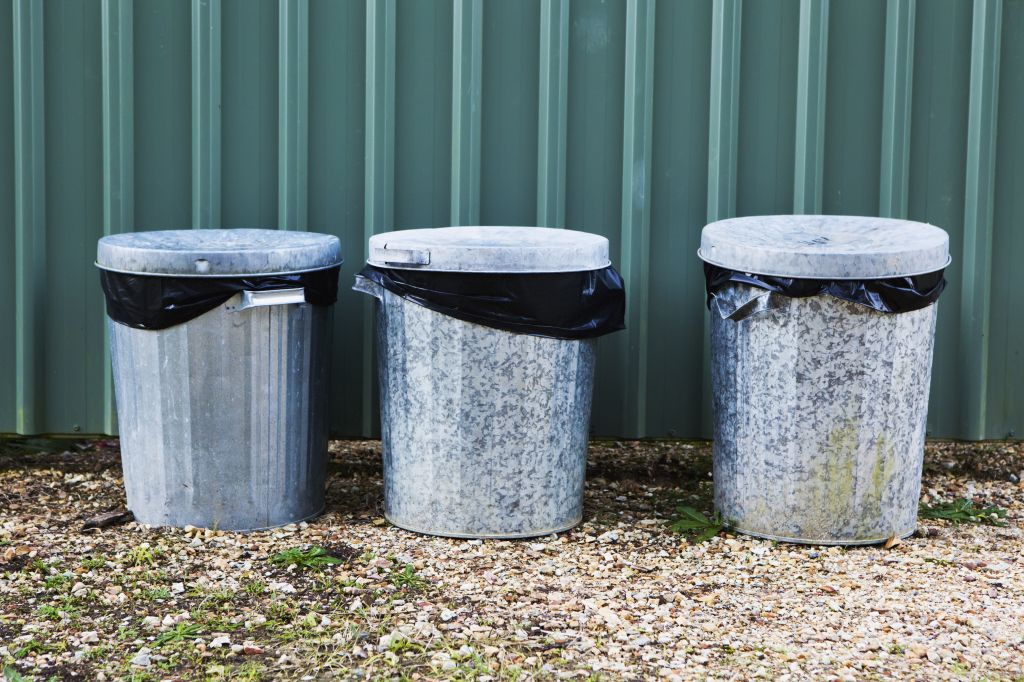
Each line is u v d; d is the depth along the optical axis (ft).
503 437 14.89
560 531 15.47
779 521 15.05
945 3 17.21
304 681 11.28
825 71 17.19
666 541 15.21
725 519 15.57
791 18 17.16
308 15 17.28
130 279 14.61
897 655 11.93
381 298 15.02
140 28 17.38
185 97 17.56
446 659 11.70
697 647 12.07
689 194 17.54
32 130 17.60
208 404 14.89
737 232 15.38
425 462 15.06
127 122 17.51
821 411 14.58
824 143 17.40
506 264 14.42
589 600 13.24
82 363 18.21
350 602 13.14
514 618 12.74
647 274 17.66
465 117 17.31
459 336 14.57
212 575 13.83
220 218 17.74
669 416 18.01
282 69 17.33
